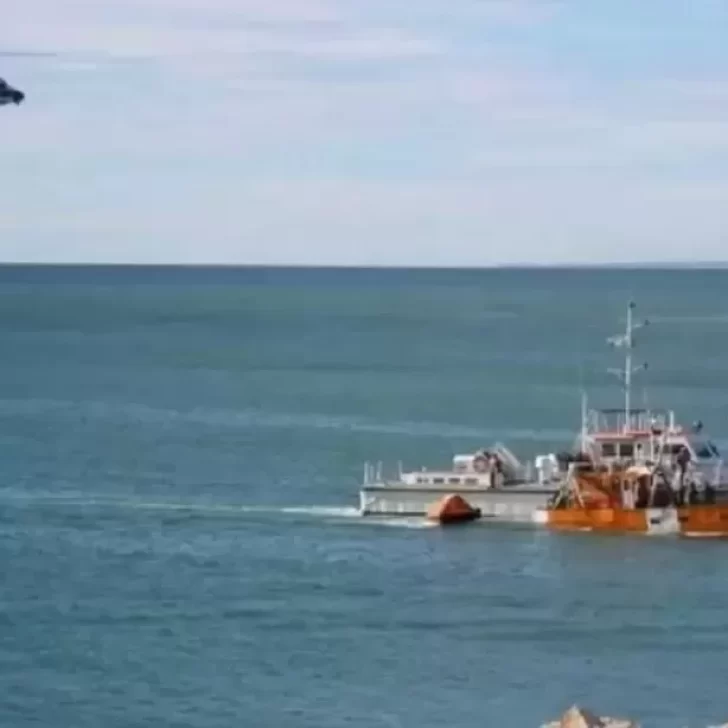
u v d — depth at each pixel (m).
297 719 187.88
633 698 194.12
